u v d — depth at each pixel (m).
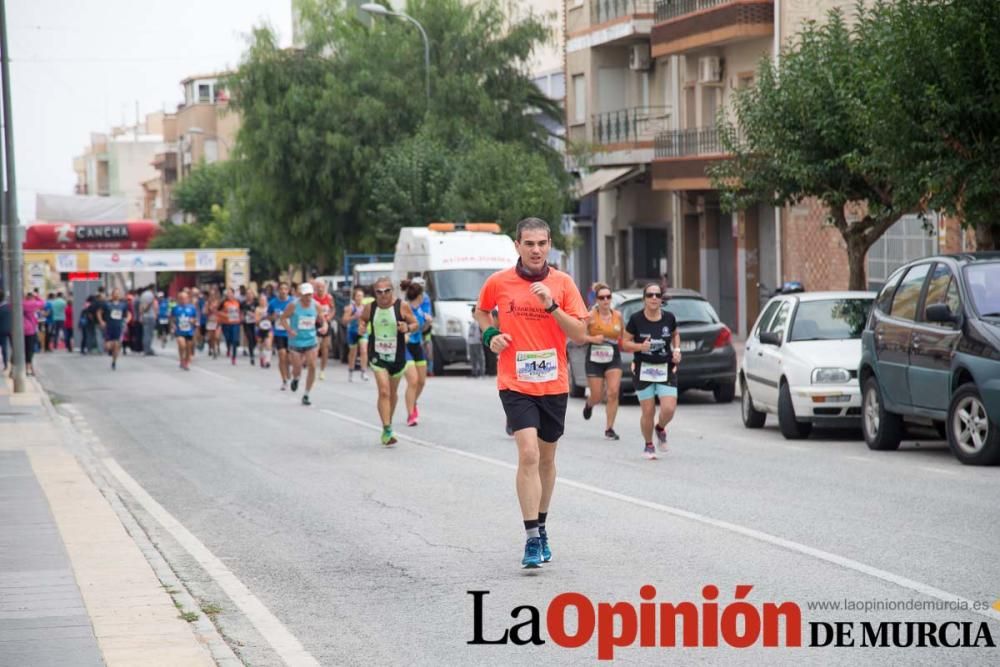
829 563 9.55
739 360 34.53
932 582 8.84
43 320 56.62
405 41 48.78
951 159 19.69
